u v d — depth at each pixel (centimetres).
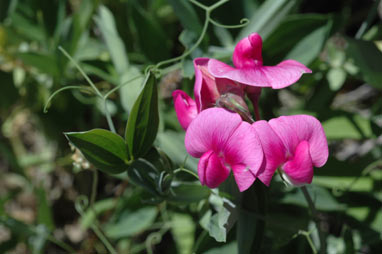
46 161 48
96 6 44
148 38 43
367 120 40
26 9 45
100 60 44
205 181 34
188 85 40
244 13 40
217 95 35
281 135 34
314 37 39
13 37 46
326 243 39
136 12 42
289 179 34
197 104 35
